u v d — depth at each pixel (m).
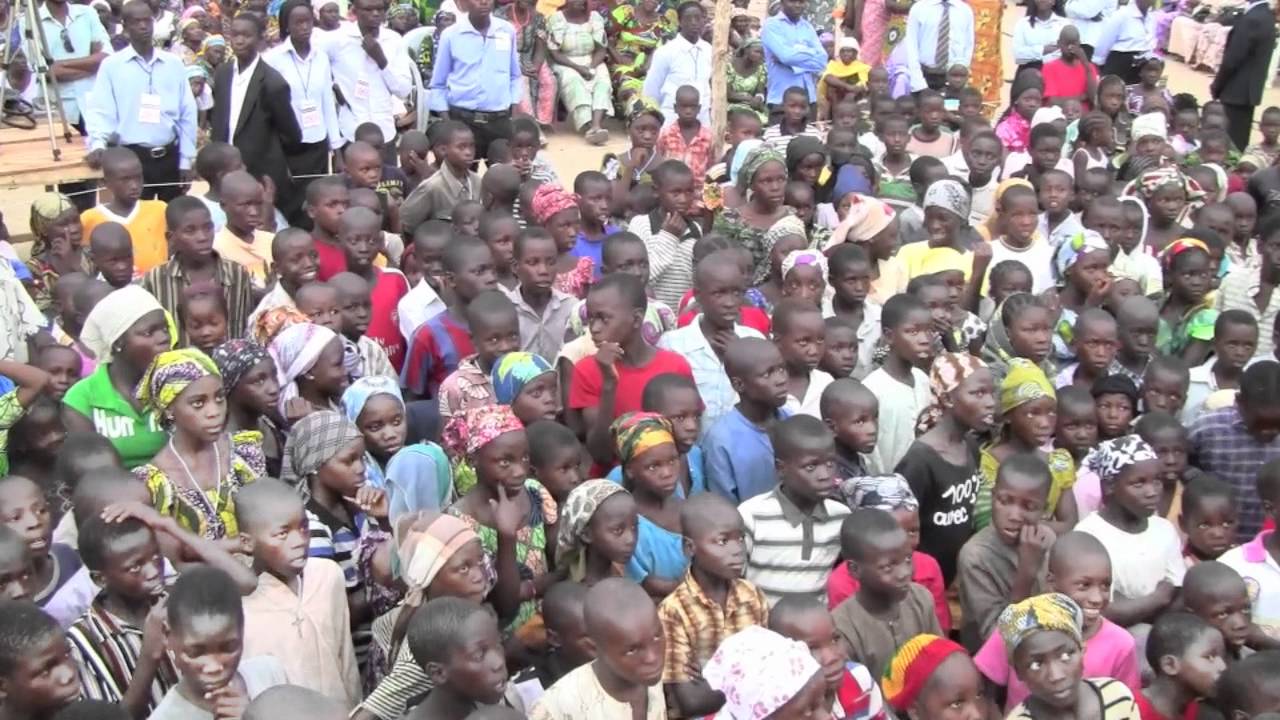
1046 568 5.20
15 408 5.34
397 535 4.49
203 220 7.05
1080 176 10.09
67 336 7.16
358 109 11.56
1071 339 7.37
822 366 6.72
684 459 5.95
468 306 6.75
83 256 8.36
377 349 6.89
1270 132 13.41
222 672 3.76
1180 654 4.57
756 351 5.83
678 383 5.66
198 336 6.34
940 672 4.30
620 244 7.32
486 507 5.03
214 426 4.97
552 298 7.27
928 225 8.37
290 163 10.47
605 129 16.28
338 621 4.58
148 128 10.20
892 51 14.65
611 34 16.38
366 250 7.68
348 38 11.45
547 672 4.80
